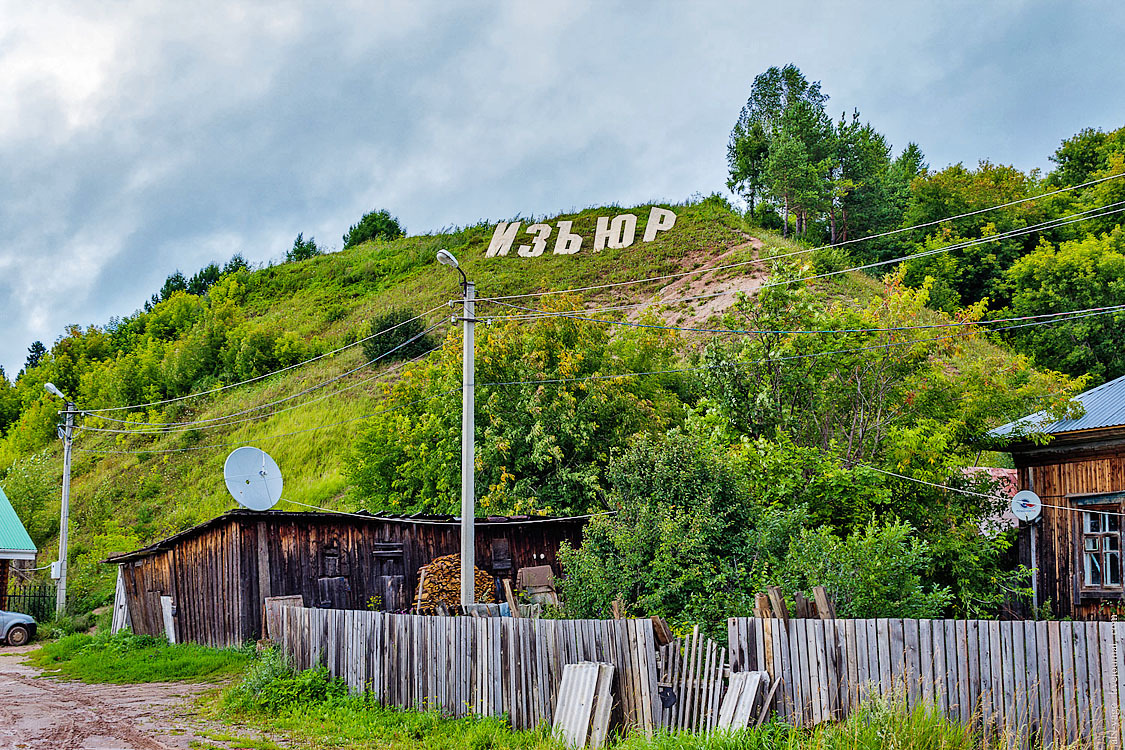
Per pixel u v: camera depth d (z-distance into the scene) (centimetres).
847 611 1141
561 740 947
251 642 1858
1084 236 5106
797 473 1670
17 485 4222
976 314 2006
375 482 3025
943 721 756
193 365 5916
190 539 2152
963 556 1593
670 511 1409
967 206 5566
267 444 4459
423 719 1103
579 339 2725
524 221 7225
